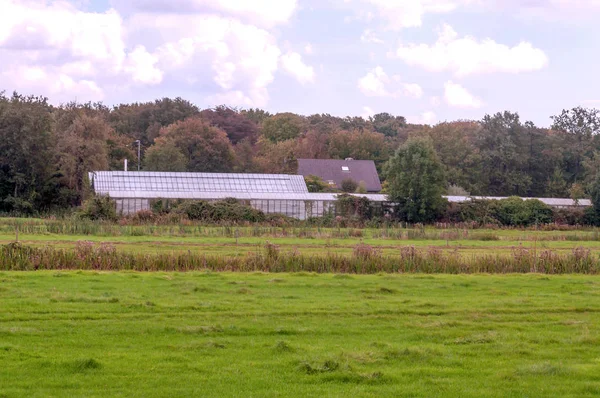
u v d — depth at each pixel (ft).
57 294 70.44
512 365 48.26
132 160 350.43
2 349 49.16
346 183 344.90
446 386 43.24
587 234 198.90
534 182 377.71
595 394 42.32
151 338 53.78
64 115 296.30
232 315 62.85
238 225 209.87
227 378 43.96
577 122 387.14
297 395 41.14
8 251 97.04
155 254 107.76
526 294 79.20
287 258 101.60
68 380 43.01
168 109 451.94
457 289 82.74
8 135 263.29
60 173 268.21
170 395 40.86
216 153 350.43
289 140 415.85
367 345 52.85
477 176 368.68
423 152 257.75
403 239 179.42
